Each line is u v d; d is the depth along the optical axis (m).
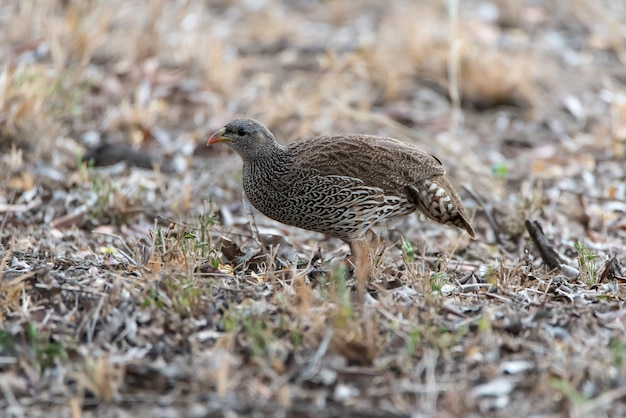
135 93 16.38
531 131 16.16
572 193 13.70
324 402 7.24
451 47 16.53
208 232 10.30
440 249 11.59
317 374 7.52
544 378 7.33
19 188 12.98
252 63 18.16
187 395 7.33
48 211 12.35
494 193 13.35
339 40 19.33
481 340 7.95
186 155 14.55
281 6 21.34
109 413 7.12
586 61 18.95
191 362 7.69
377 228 11.89
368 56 17.66
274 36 19.52
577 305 8.80
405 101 17.00
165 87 16.69
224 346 7.78
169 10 19.27
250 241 11.20
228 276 9.30
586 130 16.23
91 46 17.16
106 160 14.03
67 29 17.09
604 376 7.42
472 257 11.44
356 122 15.95
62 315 8.43
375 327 7.89
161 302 8.41
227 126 10.66
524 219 11.99
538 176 14.25
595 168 14.66
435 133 15.91
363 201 10.41
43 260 9.88
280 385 7.40
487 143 15.65
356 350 7.68
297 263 10.03
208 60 17.14
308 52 18.81
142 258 9.82
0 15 18.84
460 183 12.71
